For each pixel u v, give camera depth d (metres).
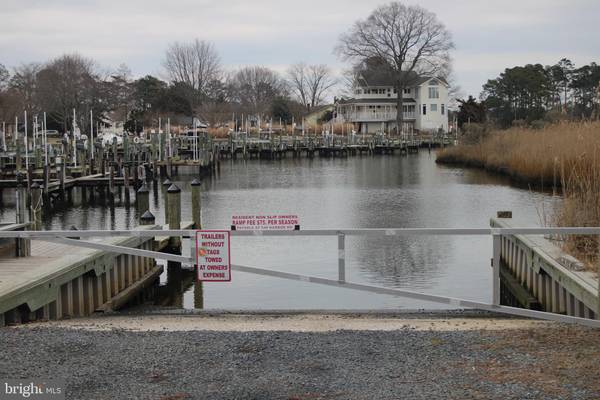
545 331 9.32
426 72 99.12
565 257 12.72
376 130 111.00
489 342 8.77
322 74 140.38
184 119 107.88
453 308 12.40
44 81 87.62
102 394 7.02
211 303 14.59
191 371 7.74
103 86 98.62
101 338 9.19
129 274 15.14
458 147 63.78
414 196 36.00
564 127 35.62
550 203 30.97
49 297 11.21
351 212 30.08
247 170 57.69
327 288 15.54
